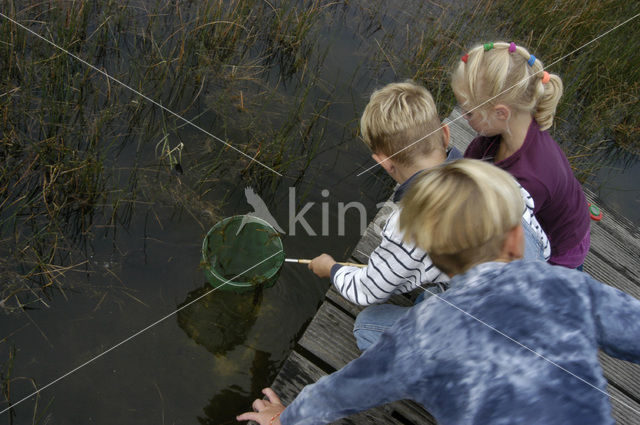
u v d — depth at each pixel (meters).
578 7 5.17
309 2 4.71
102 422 2.29
